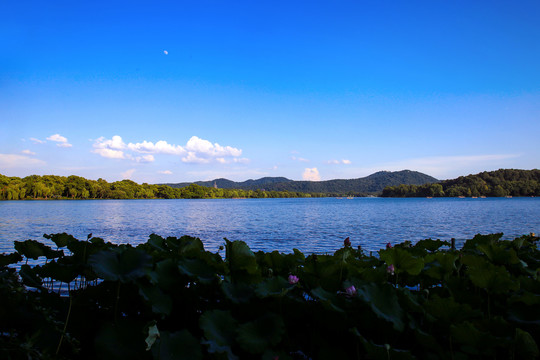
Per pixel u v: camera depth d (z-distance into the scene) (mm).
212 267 2598
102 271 2121
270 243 19719
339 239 21547
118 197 164375
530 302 2207
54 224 33156
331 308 2176
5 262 3094
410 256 2652
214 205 107000
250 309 2402
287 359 2066
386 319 2039
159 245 3613
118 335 2051
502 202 110375
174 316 2502
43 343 2057
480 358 2004
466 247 4258
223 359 1895
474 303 2520
